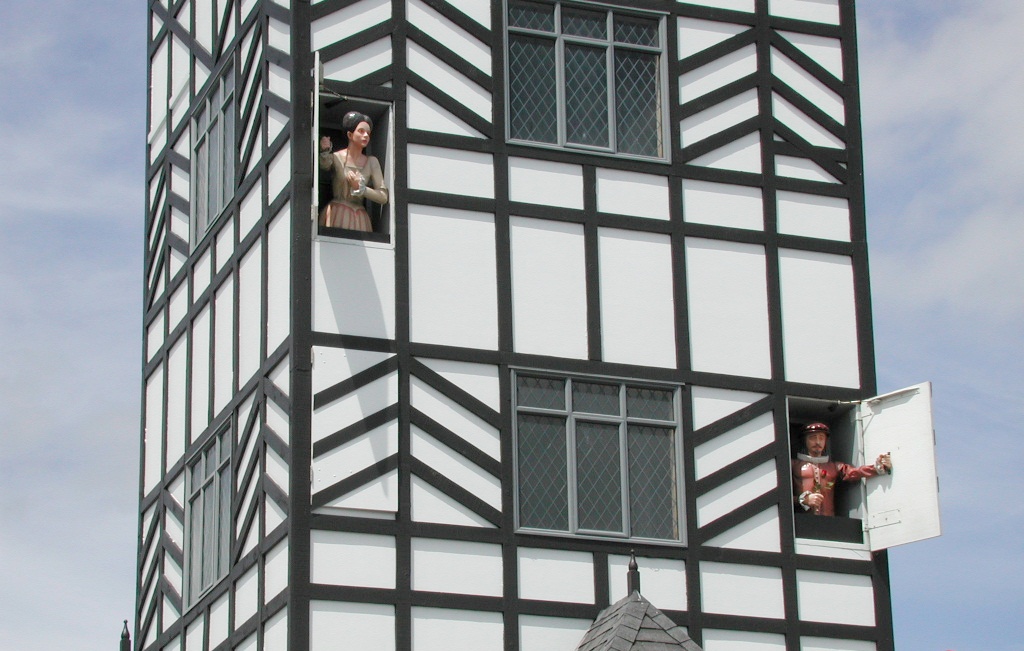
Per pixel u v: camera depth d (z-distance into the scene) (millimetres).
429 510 25859
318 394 25812
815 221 28594
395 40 27359
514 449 26391
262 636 25938
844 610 27219
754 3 29125
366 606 25297
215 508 28281
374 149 27359
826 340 28188
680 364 27422
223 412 28234
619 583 26328
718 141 28438
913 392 27547
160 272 31859
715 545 26906
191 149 31141
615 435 26953
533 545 26125
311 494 25469
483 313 26781
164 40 33000
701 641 26500
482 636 25625
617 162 27906
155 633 30281
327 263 26312
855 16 29516
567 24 28281
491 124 27500
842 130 29031
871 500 27719
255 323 27469
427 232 26828
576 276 27312
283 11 27609
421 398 26203
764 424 27594
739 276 28031
